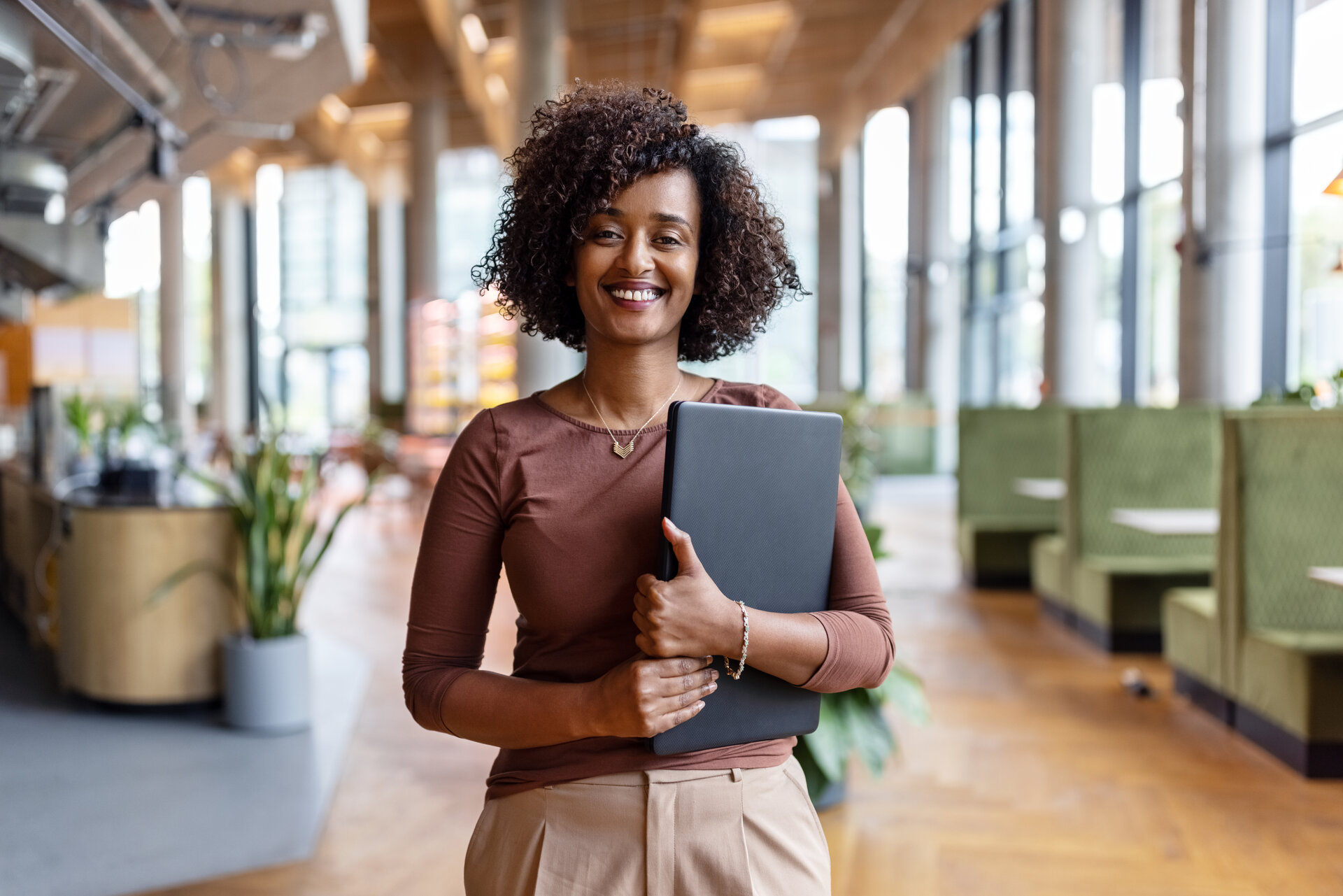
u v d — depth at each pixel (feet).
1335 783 10.21
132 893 7.93
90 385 28.35
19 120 20.85
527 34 34.86
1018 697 13.43
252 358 65.21
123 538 12.51
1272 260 20.39
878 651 3.03
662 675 2.69
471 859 3.18
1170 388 26.08
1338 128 18.45
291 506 12.33
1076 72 29.58
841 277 57.47
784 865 3.04
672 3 39.47
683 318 3.50
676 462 2.74
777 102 56.18
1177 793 9.98
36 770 10.73
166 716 12.69
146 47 19.03
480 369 50.93
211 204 63.72
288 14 17.47
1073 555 17.52
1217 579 12.21
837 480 3.15
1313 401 15.10
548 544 2.99
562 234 3.18
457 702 2.93
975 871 8.30
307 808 9.67
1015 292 39.27
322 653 16.10
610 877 2.92
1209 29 20.40
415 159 51.72
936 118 47.32
